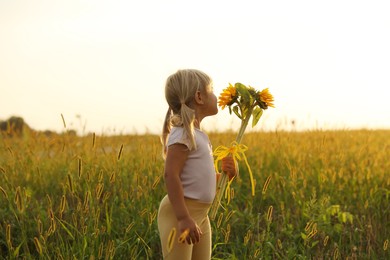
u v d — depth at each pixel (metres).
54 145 7.45
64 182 6.29
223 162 3.63
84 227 4.11
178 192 3.22
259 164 7.38
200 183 3.33
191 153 3.33
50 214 3.79
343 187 6.49
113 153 6.96
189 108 3.34
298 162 7.33
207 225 3.55
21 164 6.79
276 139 8.55
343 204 6.23
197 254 3.53
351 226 5.53
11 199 5.50
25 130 7.91
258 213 5.59
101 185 4.10
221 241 5.12
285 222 5.43
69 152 7.27
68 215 5.18
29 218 5.41
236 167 3.63
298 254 4.84
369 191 6.41
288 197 6.27
